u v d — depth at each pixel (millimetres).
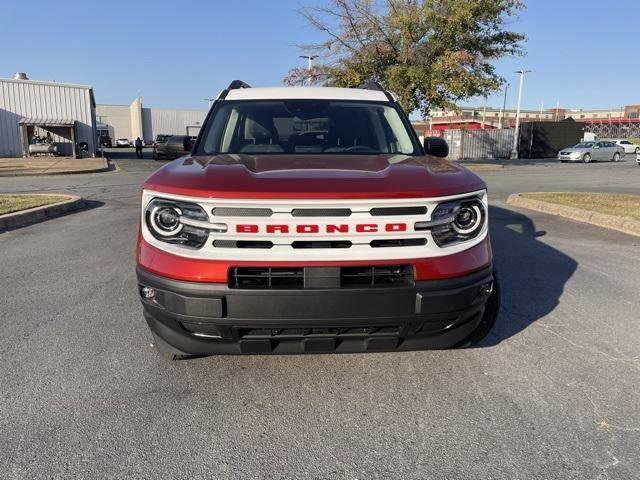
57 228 8445
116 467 2439
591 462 2465
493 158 39750
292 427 2775
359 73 24547
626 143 45281
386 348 2922
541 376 3316
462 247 2848
